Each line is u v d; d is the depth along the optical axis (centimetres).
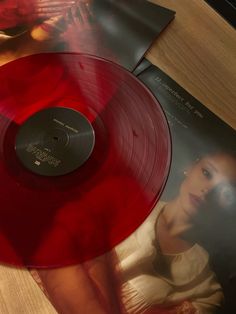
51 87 44
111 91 43
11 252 36
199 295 33
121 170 39
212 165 39
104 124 41
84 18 50
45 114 42
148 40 48
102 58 46
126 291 34
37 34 49
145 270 35
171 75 45
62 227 37
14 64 46
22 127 42
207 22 49
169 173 39
